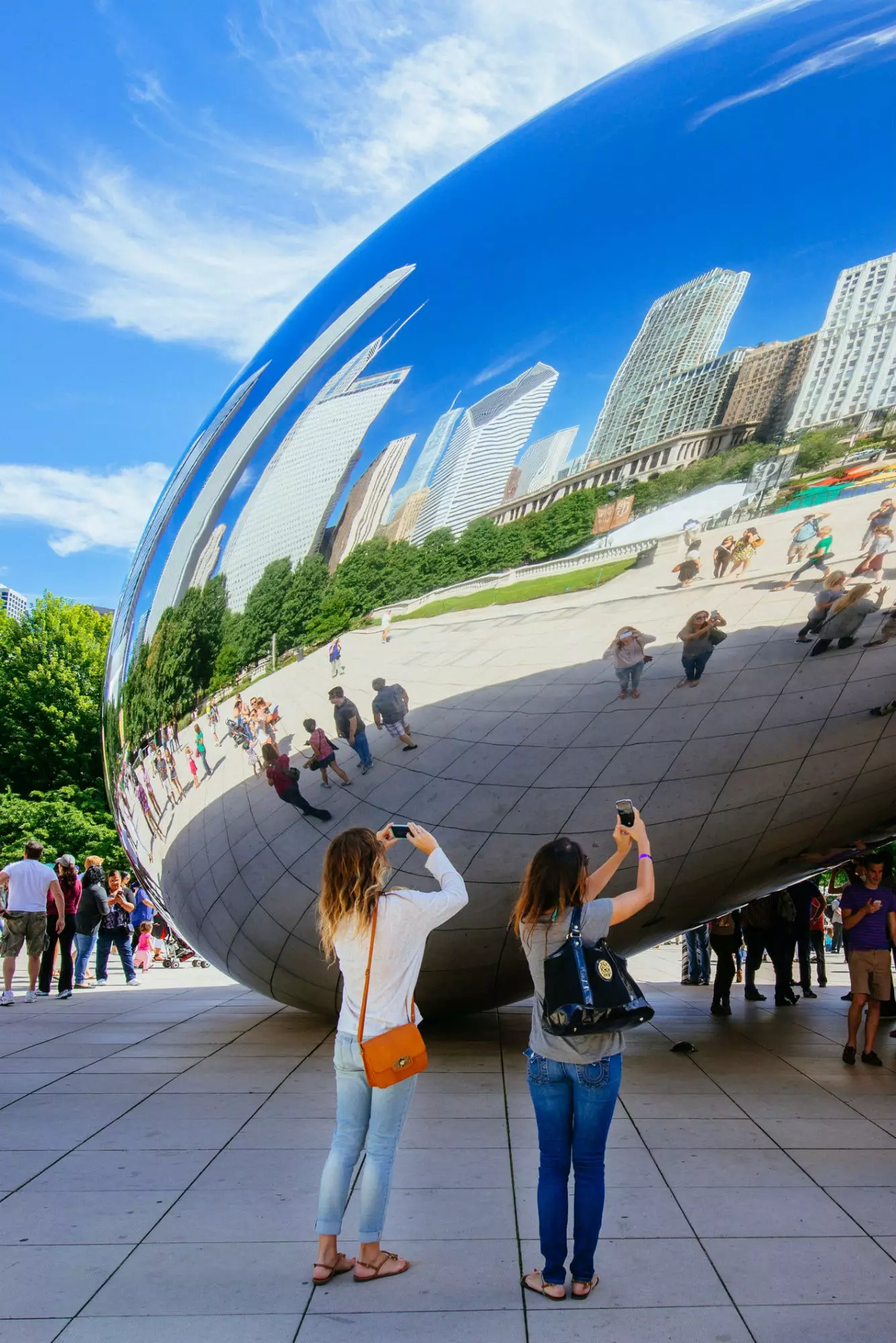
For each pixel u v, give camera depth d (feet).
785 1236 11.71
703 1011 28.09
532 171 16.02
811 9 15.69
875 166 13.46
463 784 15.42
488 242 15.53
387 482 15.29
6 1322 9.84
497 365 14.73
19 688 107.55
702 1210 12.54
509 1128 16.07
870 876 21.01
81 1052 22.07
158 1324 9.80
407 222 17.89
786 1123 16.44
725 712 14.52
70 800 104.06
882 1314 9.82
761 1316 9.81
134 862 22.71
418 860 16.30
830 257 13.34
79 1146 15.26
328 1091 18.42
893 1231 11.85
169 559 18.47
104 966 37.76
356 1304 10.19
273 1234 11.93
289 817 16.81
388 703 15.40
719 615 13.88
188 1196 13.16
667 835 16.08
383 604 15.20
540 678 14.60
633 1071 20.18
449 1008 20.75
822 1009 28.50
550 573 14.24
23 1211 12.67
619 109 15.97
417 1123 16.33
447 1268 11.02
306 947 18.76
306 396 16.94
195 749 17.60
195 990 34.37
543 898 10.72
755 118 14.35
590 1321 9.77
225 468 17.88
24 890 30.83
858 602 13.48
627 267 14.25
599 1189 10.40
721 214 13.93
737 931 28.50
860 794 16.25
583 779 15.19
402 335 15.72
